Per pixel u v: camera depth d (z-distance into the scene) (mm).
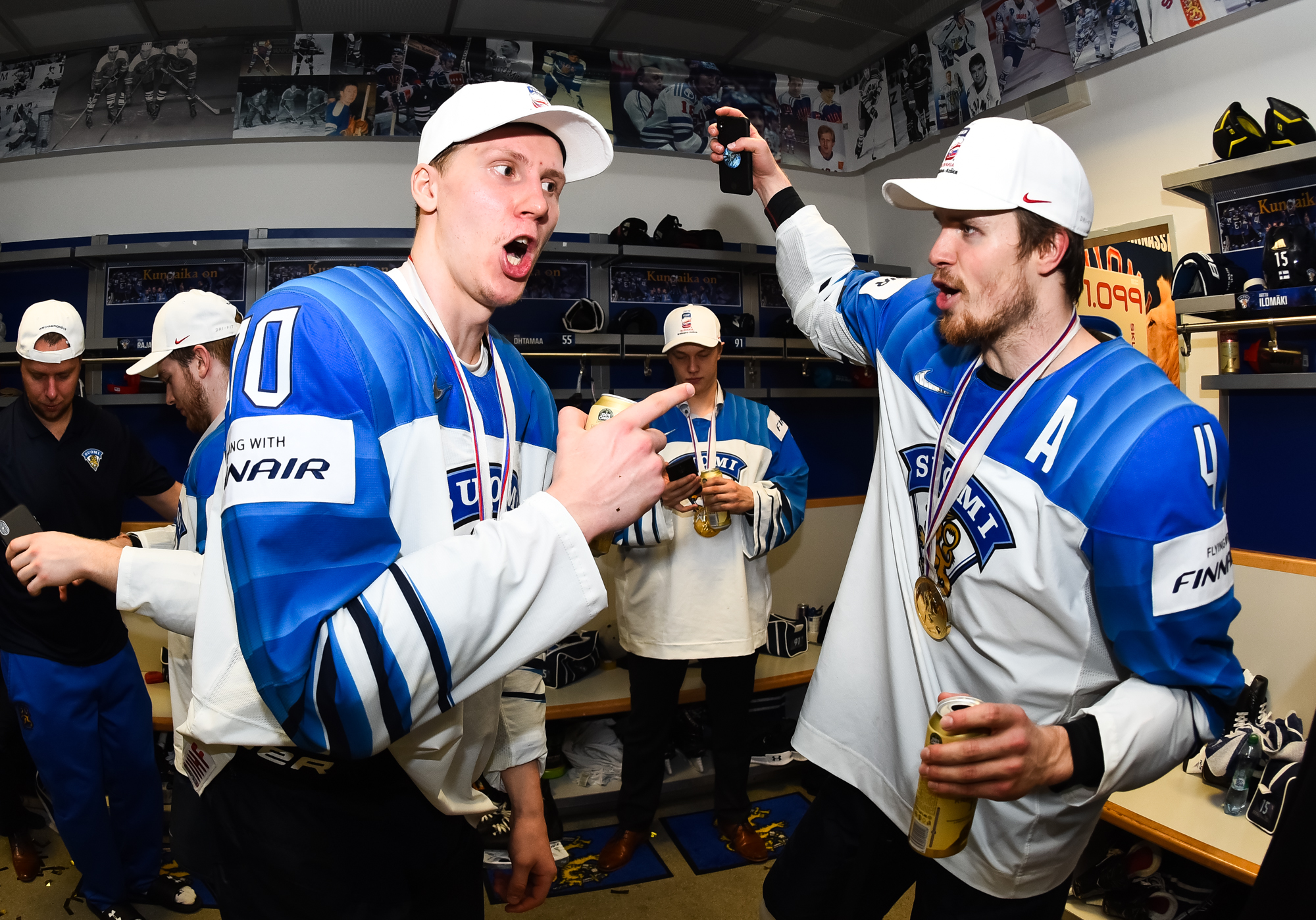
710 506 2514
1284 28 2363
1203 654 1066
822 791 1506
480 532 698
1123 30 2693
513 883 1206
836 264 1742
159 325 1780
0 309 3438
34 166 3436
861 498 4109
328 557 652
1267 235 2271
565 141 1001
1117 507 1045
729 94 3734
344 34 3342
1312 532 2307
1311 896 753
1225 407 2510
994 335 1176
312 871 886
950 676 1284
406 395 790
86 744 2240
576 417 811
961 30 3242
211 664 776
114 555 1221
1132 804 1914
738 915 2393
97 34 3242
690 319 2674
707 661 2730
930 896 1330
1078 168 1150
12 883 2564
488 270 896
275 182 3451
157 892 2443
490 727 1045
